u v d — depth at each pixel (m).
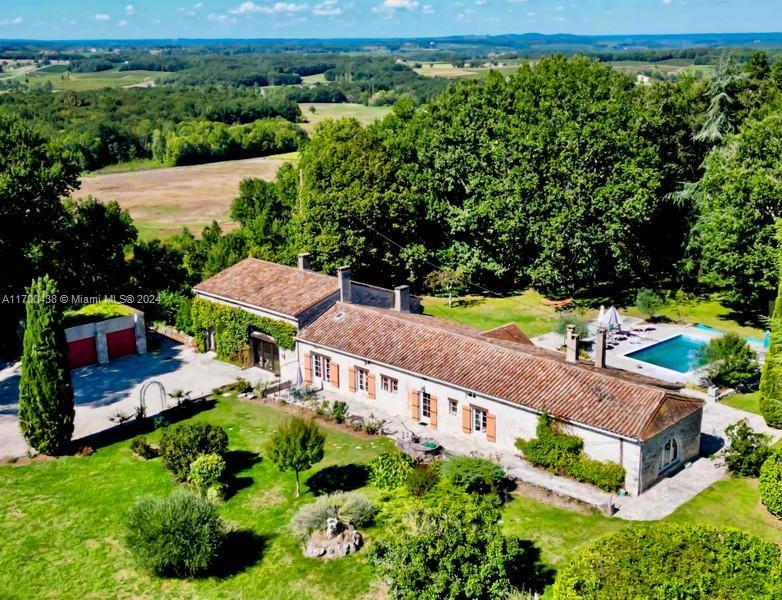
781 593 21.33
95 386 47.84
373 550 26.19
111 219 60.22
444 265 68.12
